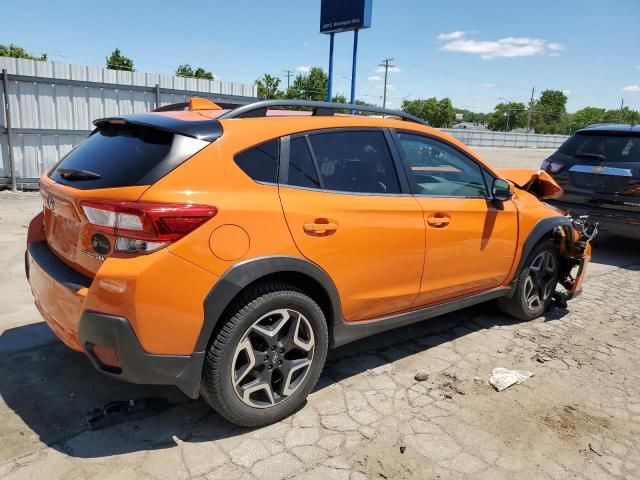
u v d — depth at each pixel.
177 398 3.15
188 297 2.45
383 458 2.68
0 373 3.34
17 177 9.80
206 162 2.60
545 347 4.14
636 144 6.93
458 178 3.87
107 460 2.56
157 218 2.37
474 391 3.40
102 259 2.51
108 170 2.65
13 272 5.23
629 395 3.45
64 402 3.05
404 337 4.25
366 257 3.14
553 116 133.25
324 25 11.13
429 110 120.50
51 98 9.88
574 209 7.32
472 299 4.07
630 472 2.68
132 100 10.86
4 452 2.59
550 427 3.04
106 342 2.41
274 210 2.72
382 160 3.38
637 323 4.75
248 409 2.79
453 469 2.63
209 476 2.49
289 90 73.12
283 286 2.80
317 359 3.04
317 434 2.86
